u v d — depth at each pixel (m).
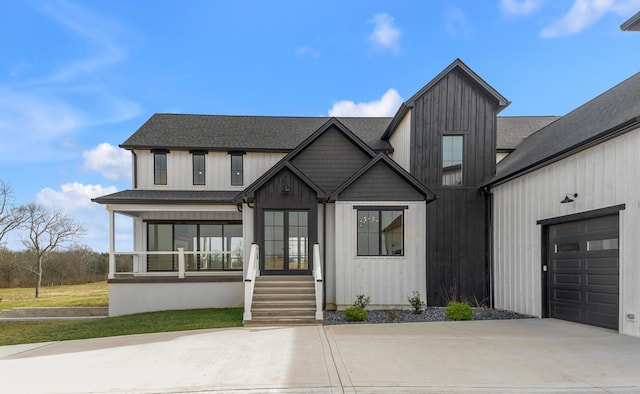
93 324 10.30
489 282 12.48
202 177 15.96
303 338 7.32
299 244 11.73
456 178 12.87
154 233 15.66
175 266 15.59
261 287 10.38
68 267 31.33
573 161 8.83
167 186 15.71
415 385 4.59
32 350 7.14
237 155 16.12
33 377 5.16
